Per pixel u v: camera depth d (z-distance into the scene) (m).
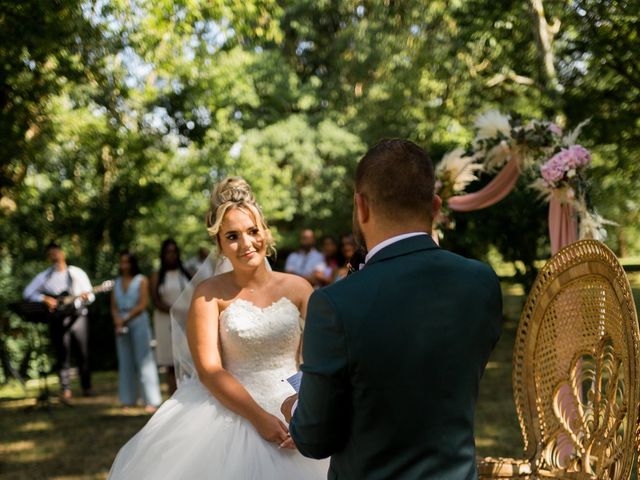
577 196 5.26
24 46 8.90
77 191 15.52
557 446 3.32
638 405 2.33
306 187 23.23
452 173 6.49
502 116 6.02
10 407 10.12
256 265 3.48
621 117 9.16
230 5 10.02
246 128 22.09
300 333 3.57
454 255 2.21
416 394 2.02
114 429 8.31
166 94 12.39
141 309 9.19
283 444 3.22
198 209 22.33
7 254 14.70
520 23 11.34
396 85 19.44
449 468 2.02
